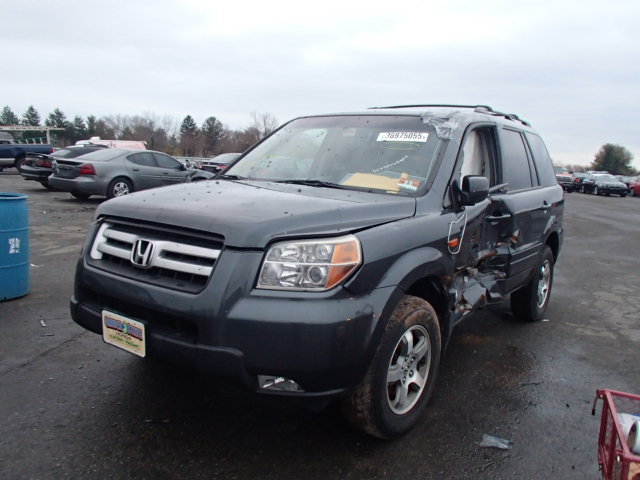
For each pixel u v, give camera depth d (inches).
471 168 156.2
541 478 105.0
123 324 106.6
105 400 125.5
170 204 110.9
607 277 317.4
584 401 141.5
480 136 163.5
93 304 115.7
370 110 167.8
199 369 96.2
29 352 151.2
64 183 505.0
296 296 94.2
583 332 203.2
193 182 143.7
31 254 280.1
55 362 145.3
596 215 769.6
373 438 114.8
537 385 150.1
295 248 96.5
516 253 170.4
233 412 122.9
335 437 115.0
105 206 120.6
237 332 93.2
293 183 139.3
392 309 104.3
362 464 105.9
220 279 95.3
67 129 3730.3
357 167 141.2
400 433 114.7
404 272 107.4
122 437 110.2
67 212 449.4
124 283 106.2
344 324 94.6
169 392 130.9
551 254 216.1
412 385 119.7
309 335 92.3
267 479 99.3
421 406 120.7
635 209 950.4
